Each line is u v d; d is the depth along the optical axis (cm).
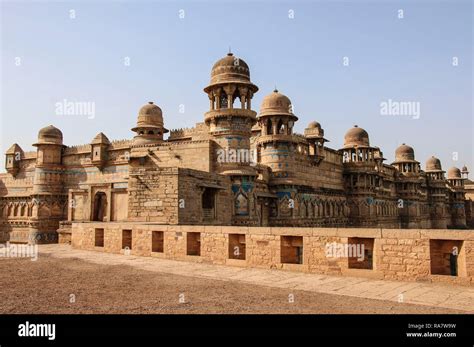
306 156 4828
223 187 3331
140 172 2920
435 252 1431
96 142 5578
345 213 5856
